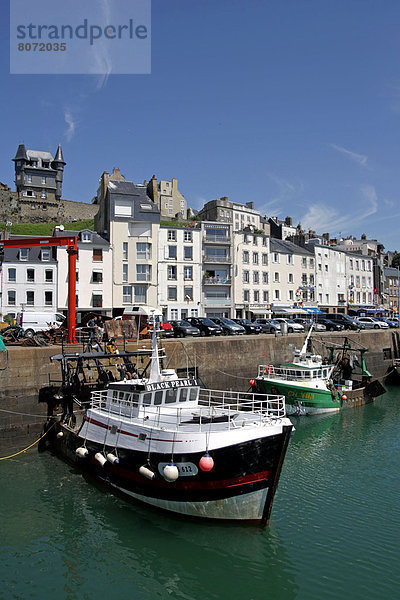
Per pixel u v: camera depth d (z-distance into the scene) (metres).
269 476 11.74
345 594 9.77
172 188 94.00
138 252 47.62
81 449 15.23
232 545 11.60
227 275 52.59
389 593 9.79
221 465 11.73
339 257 66.75
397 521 12.91
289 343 33.84
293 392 25.78
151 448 12.82
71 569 10.62
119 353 19.25
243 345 30.42
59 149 97.62
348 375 32.97
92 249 46.03
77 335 27.66
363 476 16.41
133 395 14.51
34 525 12.48
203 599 9.66
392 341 45.53
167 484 12.48
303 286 60.53
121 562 10.90
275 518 13.06
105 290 46.22
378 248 87.62
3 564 10.79
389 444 20.55
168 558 11.05
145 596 9.73
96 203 104.25
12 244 25.31
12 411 18.91
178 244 49.94
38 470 16.47
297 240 65.75
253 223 89.06
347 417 26.12
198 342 27.77
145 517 12.95
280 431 11.75
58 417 19.33
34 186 93.62
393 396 33.41
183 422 13.69
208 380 27.95
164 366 25.86
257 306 55.38
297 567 10.70
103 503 13.77
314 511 13.52
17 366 19.33
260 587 10.00
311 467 17.39
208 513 12.15
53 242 24.91
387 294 79.06
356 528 12.51
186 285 50.03
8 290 44.06
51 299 44.88
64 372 18.86
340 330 45.09
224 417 13.85
